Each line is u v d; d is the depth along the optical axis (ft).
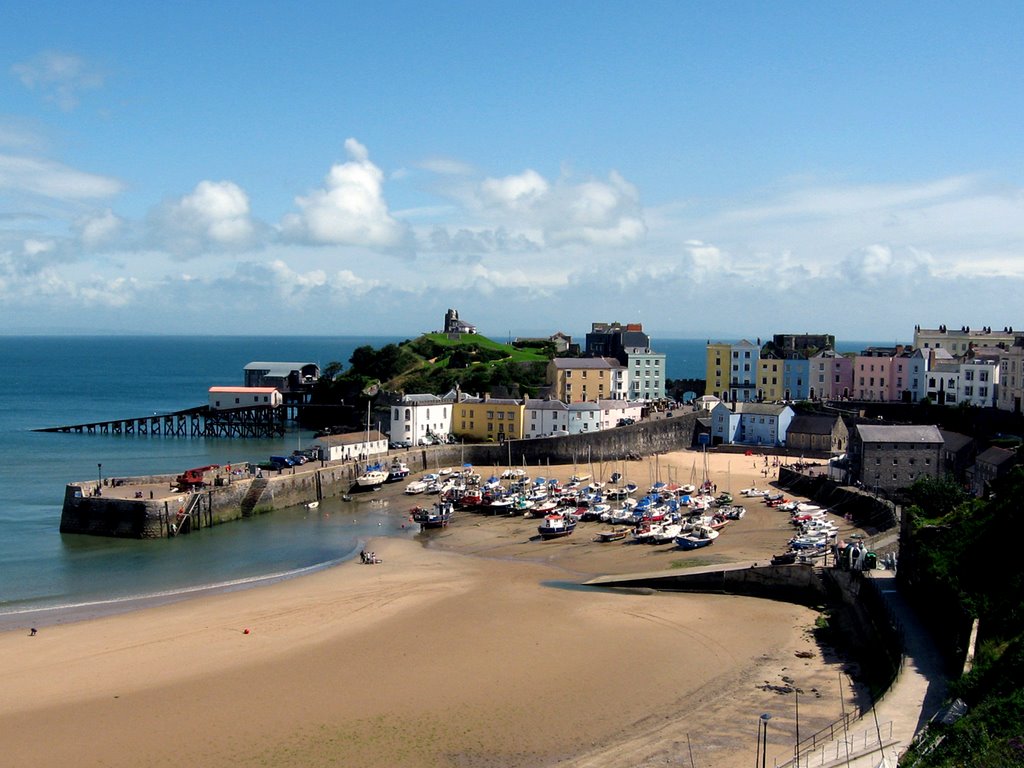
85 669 178.09
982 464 323.37
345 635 198.90
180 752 142.10
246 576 256.11
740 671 173.37
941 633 169.27
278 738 146.72
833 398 570.87
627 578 243.40
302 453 426.10
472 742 144.56
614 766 134.21
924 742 122.31
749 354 597.11
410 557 281.54
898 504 300.81
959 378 499.92
